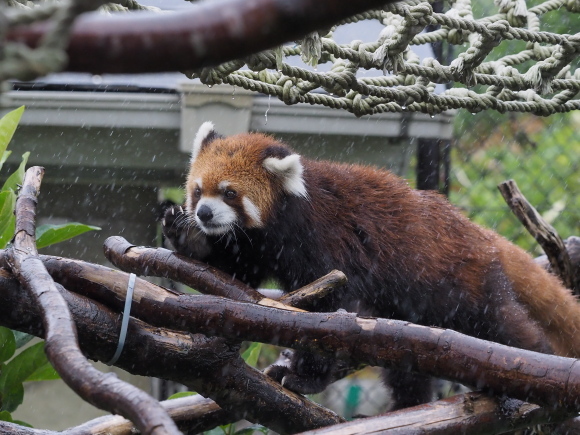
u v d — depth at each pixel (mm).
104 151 7277
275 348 9711
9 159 7180
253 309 3488
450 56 8156
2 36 1104
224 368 3832
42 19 1164
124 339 3549
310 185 5332
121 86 7039
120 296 3561
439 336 3377
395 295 5332
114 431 4000
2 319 3357
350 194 5430
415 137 7531
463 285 5324
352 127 7426
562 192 9727
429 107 5094
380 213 5395
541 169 9797
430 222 5469
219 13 1262
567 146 9836
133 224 7855
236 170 5293
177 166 7402
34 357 4238
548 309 5734
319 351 3467
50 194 7688
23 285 3102
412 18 4199
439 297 5312
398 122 7453
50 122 6977
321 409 4191
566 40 4723
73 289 3582
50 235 4355
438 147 7812
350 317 3467
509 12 4785
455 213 5680
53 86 6961
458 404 3525
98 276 3580
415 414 3461
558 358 3299
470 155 9844
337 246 5215
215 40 1270
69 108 6977
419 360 3385
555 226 9633
